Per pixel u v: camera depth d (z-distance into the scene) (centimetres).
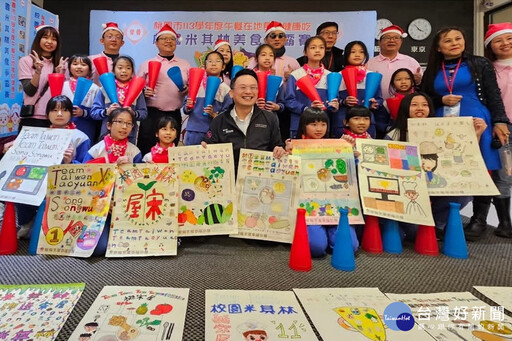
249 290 139
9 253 173
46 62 276
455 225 184
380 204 184
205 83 272
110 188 179
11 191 179
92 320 113
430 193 192
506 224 221
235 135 212
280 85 266
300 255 162
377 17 442
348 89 252
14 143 195
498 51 229
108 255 167
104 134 250
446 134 202
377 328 113
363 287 144
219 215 184
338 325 114
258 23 432
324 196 188
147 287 139
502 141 208
